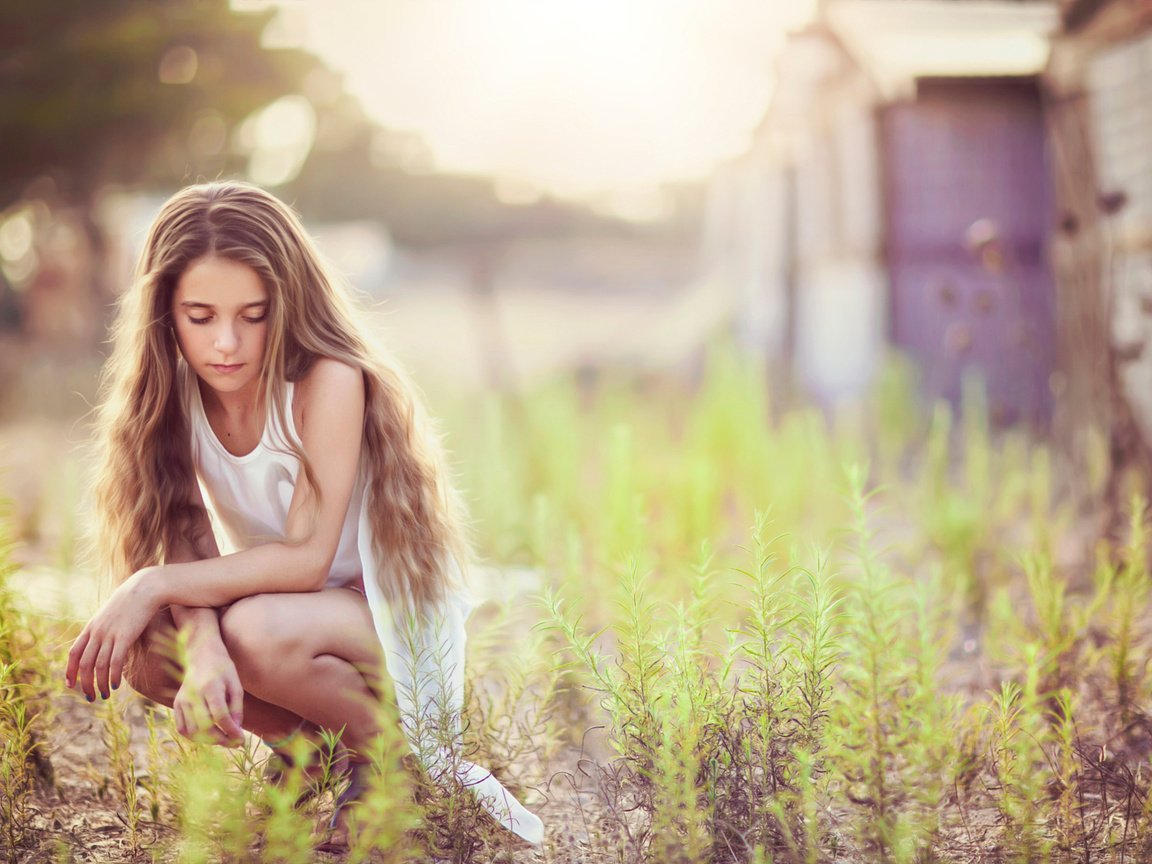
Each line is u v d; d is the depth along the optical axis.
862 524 2.31
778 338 13.47
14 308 22.92
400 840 2.05
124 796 2.45
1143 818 2.26
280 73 17.50
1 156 16.53
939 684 2.37
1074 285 6.31
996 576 4.34
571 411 8.00
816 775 2.21
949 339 8.41
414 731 2.20
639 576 2.41
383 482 2.38
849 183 10.77
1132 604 2.93
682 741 2.10
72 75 15.85
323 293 2.38
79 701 2.91
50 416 12.46
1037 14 10.73
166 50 16.38
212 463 2.42
